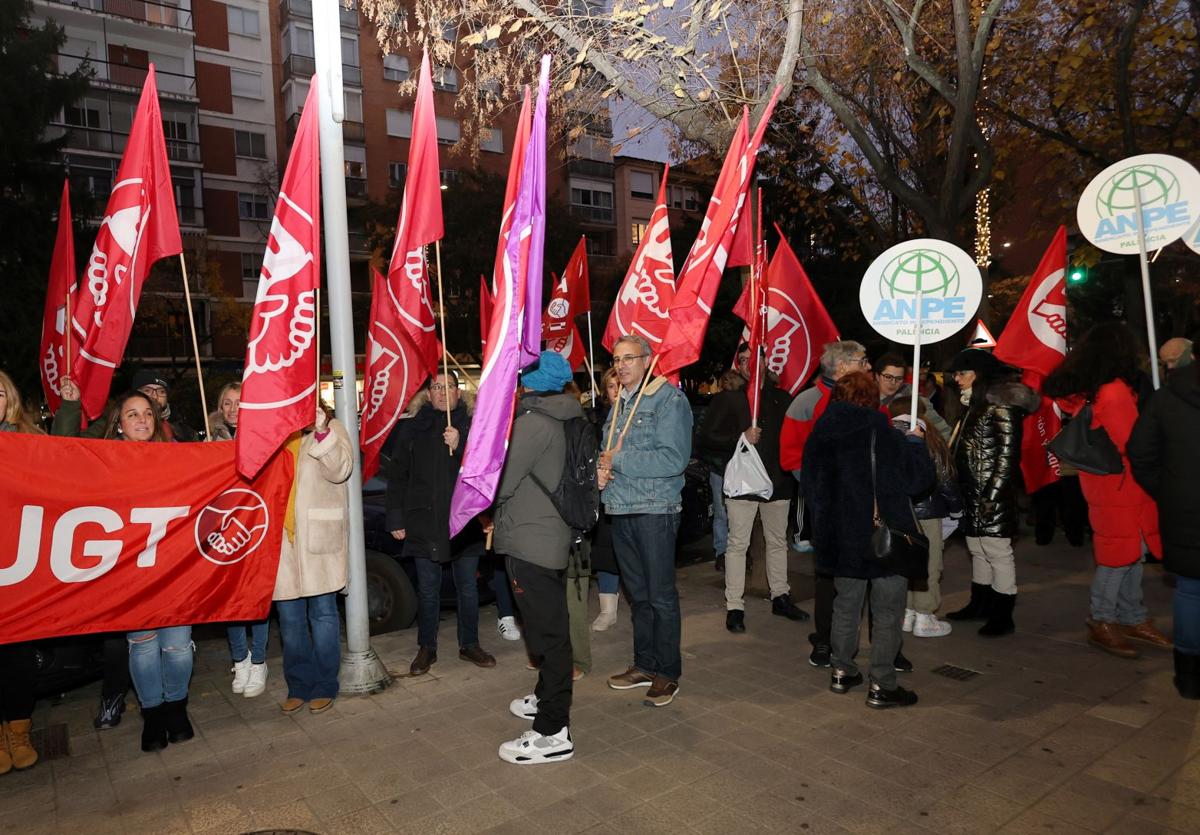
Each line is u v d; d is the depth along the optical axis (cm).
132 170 447
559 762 365
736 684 457
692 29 683
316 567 430
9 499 369
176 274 2742
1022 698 421
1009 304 2956
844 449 415
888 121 1319
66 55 2853
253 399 397
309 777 358
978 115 1232
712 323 2475
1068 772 340
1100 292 2402
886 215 1605
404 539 502
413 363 614
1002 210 1623
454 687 467
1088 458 473
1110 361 469
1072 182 1305
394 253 561
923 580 455
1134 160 510
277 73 3472
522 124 388
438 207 478
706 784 341
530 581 370
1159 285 1655
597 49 730
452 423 498
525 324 373
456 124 3416
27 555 372
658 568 430
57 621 375
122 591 386
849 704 422
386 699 450
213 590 406
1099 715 397
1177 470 363
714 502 730
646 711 422
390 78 3500
